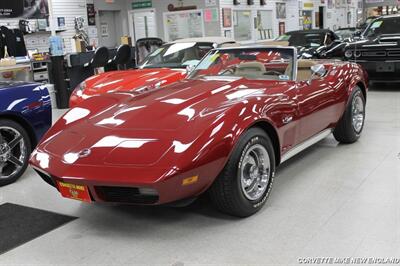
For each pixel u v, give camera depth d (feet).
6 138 14.75
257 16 54.29
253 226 10.37
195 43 23.56
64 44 45.65
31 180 14.84
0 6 40.16
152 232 10.37
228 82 12.91
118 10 52.49
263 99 11.32
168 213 11.39
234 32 50.16
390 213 10.66
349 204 11.32
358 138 17.74
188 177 9.19
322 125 14.56
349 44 30.32
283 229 10.12
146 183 8.84
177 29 50.34
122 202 9.57
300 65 17.01
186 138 9.48
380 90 30.68
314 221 10.45
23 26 41.83
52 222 11.20
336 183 12.88
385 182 12.75
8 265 9.18
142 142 9.64
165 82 19.51
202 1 47.98
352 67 17.11
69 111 12.44
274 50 14.19
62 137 10.93
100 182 9.18
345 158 15.28
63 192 10.15
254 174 10.90
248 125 10.28
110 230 10.60
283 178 13.57
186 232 10.27
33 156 10.84
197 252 9.32
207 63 15.19
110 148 9.76
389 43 28.48
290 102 12.19
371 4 89.81
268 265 8.64
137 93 12.91
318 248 9.18
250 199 10.71
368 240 9.39
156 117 10.52
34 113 15.16
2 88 14.60
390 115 22.11
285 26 60.70
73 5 46.34
